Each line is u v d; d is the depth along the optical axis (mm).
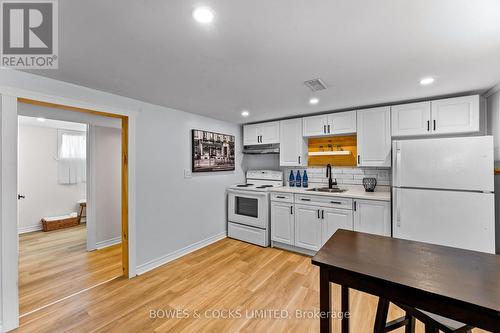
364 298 2146
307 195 3160
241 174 4387
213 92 2369
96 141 3488
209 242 3643
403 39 1356
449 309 772
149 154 2773
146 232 2730
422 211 2258
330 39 1358
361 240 1336
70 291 2271
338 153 3232
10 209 1738
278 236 3430
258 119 3844
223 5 1051
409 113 2678
